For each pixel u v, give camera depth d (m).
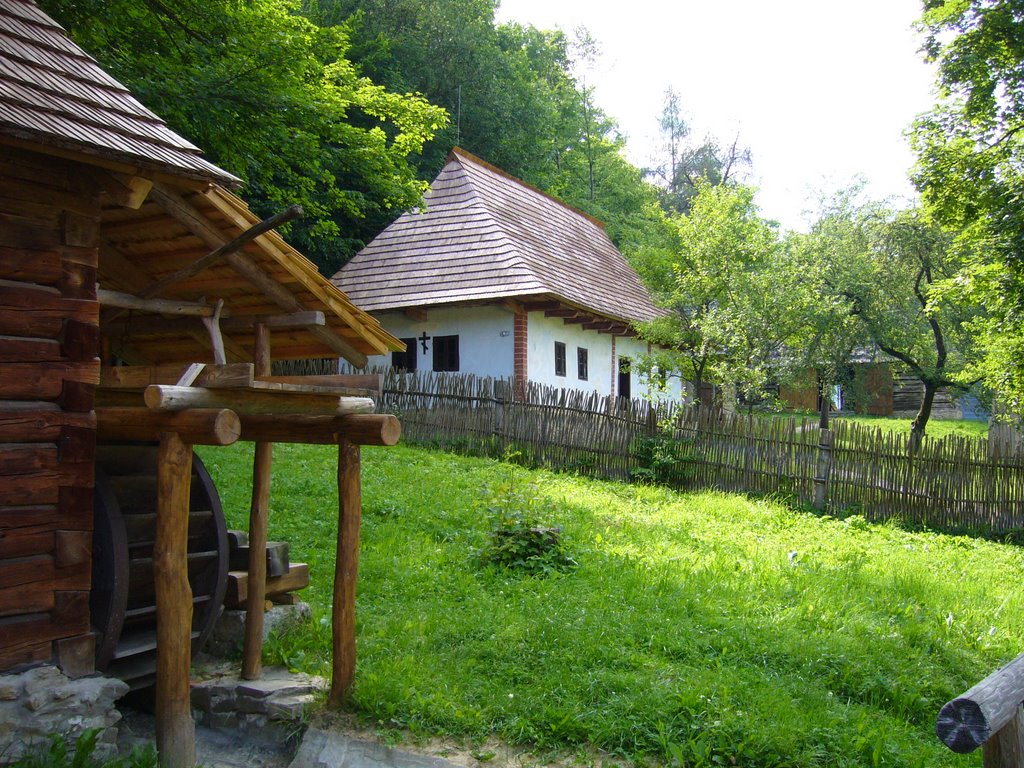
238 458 13.32
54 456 5.05
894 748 5.20
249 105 13.73
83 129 4.84
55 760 4.75
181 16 13.91
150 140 5.16
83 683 5.05
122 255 6.71
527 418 17.12
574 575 8.66
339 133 16.03
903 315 26.69
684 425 16.39
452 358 20.50
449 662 6.41
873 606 8.39
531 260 21.02
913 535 14.00
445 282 20.39
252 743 5.82
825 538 12.59
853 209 28.72
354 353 7.21
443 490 12.50
